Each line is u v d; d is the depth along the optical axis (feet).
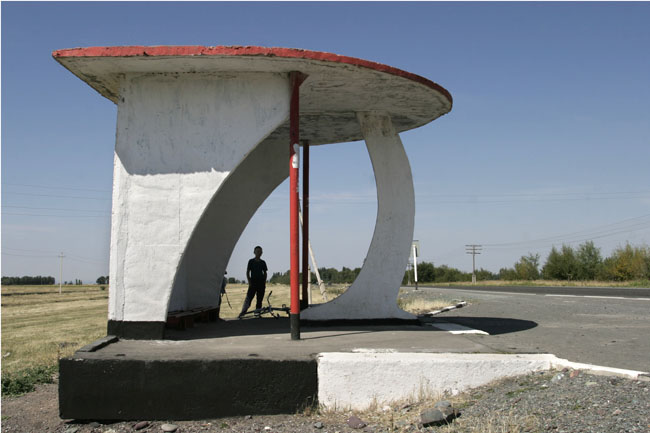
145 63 23.12
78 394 18.89
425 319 34.04
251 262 38.86
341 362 19.40
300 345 22.57
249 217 37.24
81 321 62.95
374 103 29.84
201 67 23.77
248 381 19.07
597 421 15.11
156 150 24.20
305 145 38.58
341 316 30.68
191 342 23.49
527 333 32.45
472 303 66.74
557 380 19.17
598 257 171.94
